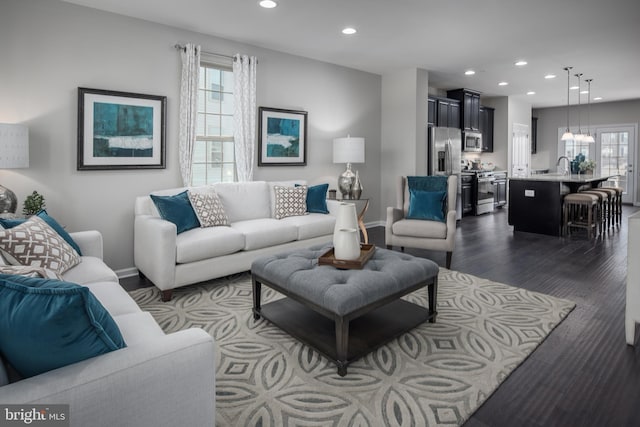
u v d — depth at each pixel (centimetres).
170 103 404
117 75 368
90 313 102
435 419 169
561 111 1038
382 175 647
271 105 493
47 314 96
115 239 378
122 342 117
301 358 221
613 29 425
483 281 359
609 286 346
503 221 711
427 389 191
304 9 362
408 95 601
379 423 167
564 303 302
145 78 385
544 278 370
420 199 442
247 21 391
